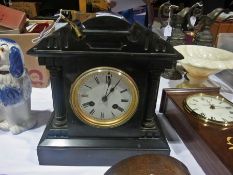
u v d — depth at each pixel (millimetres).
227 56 614
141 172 324
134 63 375
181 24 798
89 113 406
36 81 667
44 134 428
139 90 396
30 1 1093
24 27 682
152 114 419
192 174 408
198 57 625
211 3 1105
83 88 387
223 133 428
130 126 417
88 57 364
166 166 331
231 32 995
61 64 371
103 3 1015
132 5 1049
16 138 472
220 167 365
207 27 805
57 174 402
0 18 640
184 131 475
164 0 1159
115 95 395
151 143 420
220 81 776
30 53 355
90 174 408
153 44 359
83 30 345
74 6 1078
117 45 359
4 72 431
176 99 528
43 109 567
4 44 422
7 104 442
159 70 378
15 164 415
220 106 492
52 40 354
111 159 422
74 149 408
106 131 418
